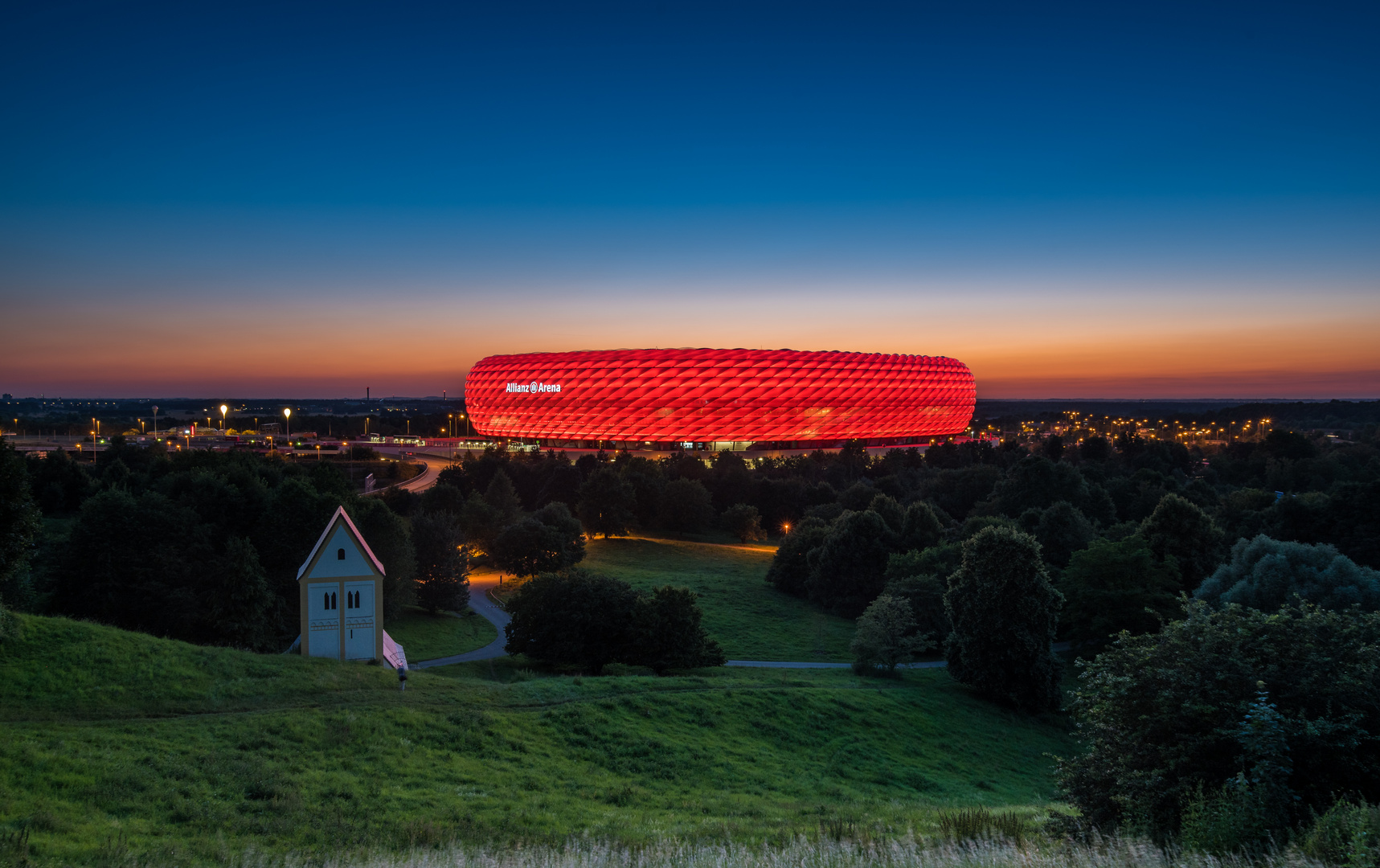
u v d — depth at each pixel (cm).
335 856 1630
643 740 3259
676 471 13950
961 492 12050
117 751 2330
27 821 1686
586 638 5288
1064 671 5428
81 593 5375
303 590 4322
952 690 5034
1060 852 1296
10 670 2847
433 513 9869
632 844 1706
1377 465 12875
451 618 6956
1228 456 16612
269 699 3066
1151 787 1431
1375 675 1388
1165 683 1514
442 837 1916
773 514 12631
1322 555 5100
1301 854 1073
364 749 2709
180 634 5328
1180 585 6100
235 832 1859
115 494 5619
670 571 9138
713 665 5478
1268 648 1468
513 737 3061
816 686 4600
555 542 8088
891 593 6475
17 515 3400
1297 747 1342
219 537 6362
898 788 3297
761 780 3061
